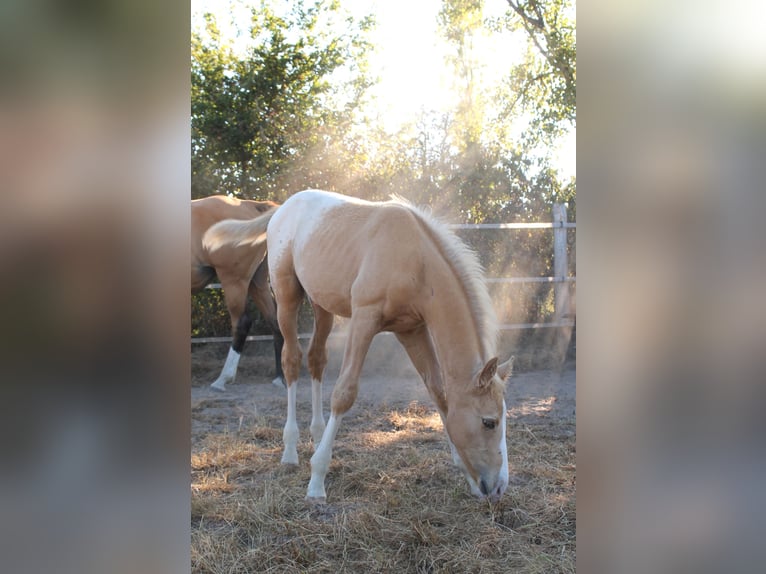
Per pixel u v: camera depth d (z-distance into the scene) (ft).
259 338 19.66
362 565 7.89
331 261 10.89
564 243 20.56
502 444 9.06
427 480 10.74
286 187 26.00
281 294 12.25
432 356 10.83
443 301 9.54
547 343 22.29
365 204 11.07
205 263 17.88
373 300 10.04
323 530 8.81
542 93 30.30
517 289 23.21
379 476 10.93
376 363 20.39
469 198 26.99
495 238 23.82
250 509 9.36
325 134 26.73
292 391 11.85
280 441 13.24
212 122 24.80
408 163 27.58
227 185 25.21
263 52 26.16
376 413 15.47
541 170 28.04
